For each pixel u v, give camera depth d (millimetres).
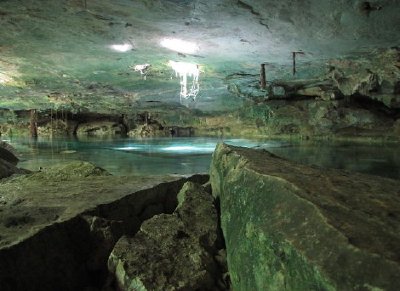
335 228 1824
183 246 2746
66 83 12875
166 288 2354
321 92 13938
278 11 5770
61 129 22906
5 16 6129
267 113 16500
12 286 2189
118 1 5406
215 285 2588
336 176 2730
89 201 3152
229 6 5594
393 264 1534
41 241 2422
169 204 3893
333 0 5301
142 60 9414
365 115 13680
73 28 6750
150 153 11547
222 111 19312
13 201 3223
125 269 2445
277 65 9844
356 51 8102
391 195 2371
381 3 5277
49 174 4746
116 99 16719
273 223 2125
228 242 2729
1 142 11594
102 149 12969
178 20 6211
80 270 2643
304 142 14328
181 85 13141
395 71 9477
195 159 9867
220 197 3277
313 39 7156
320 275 1659
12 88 13914
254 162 2896
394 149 11484
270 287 2008
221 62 9562
